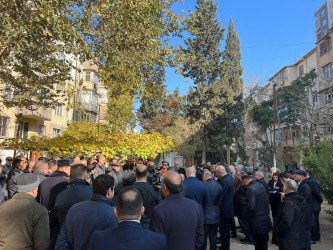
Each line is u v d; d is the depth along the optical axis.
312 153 8.94
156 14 8.63
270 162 32.97
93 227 2.51
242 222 7.02
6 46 6.28
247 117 34.34
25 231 2.64
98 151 9.73
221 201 5.99
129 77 7.93
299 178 5.87
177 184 3.20
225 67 35.03
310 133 18.89
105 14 7.37
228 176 6.38
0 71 9.09
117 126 17.34
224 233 6.14
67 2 6.43
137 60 8.00
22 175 2.85
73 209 2.66
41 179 4.49
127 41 7.58
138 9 7.20
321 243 6.99
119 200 2.12
